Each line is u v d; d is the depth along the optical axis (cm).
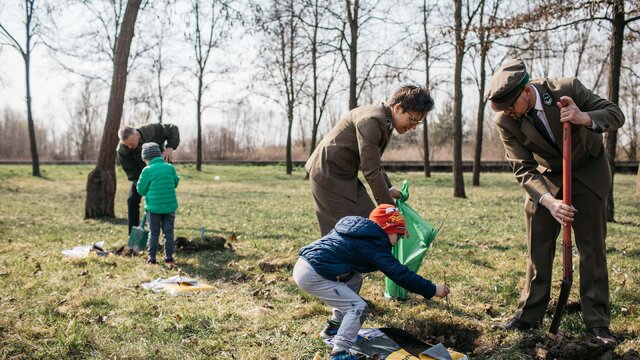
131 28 1095
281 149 5091
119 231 898
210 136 4912
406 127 389
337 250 334
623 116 339
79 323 398
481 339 372
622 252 672
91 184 1079
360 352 343
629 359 318
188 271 577
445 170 3297
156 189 609
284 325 399
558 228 384
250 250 694
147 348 356
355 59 1678
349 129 402
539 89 351
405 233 343
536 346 335
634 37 1033
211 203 1398
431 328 394
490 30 1063
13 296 468
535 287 387
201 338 377
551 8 952
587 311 369
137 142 735
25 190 1819
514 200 1443
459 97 1554
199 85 3133
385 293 473
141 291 494
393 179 2472
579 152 354
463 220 1016
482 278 541
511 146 380
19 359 337
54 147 5944
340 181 407
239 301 460
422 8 1809
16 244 756
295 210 1223
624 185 1989
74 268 588
